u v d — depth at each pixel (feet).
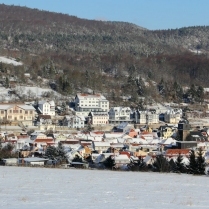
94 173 645.92
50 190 443.32
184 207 373.81
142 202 392.06
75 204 371.56
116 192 449.06
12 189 441.68
